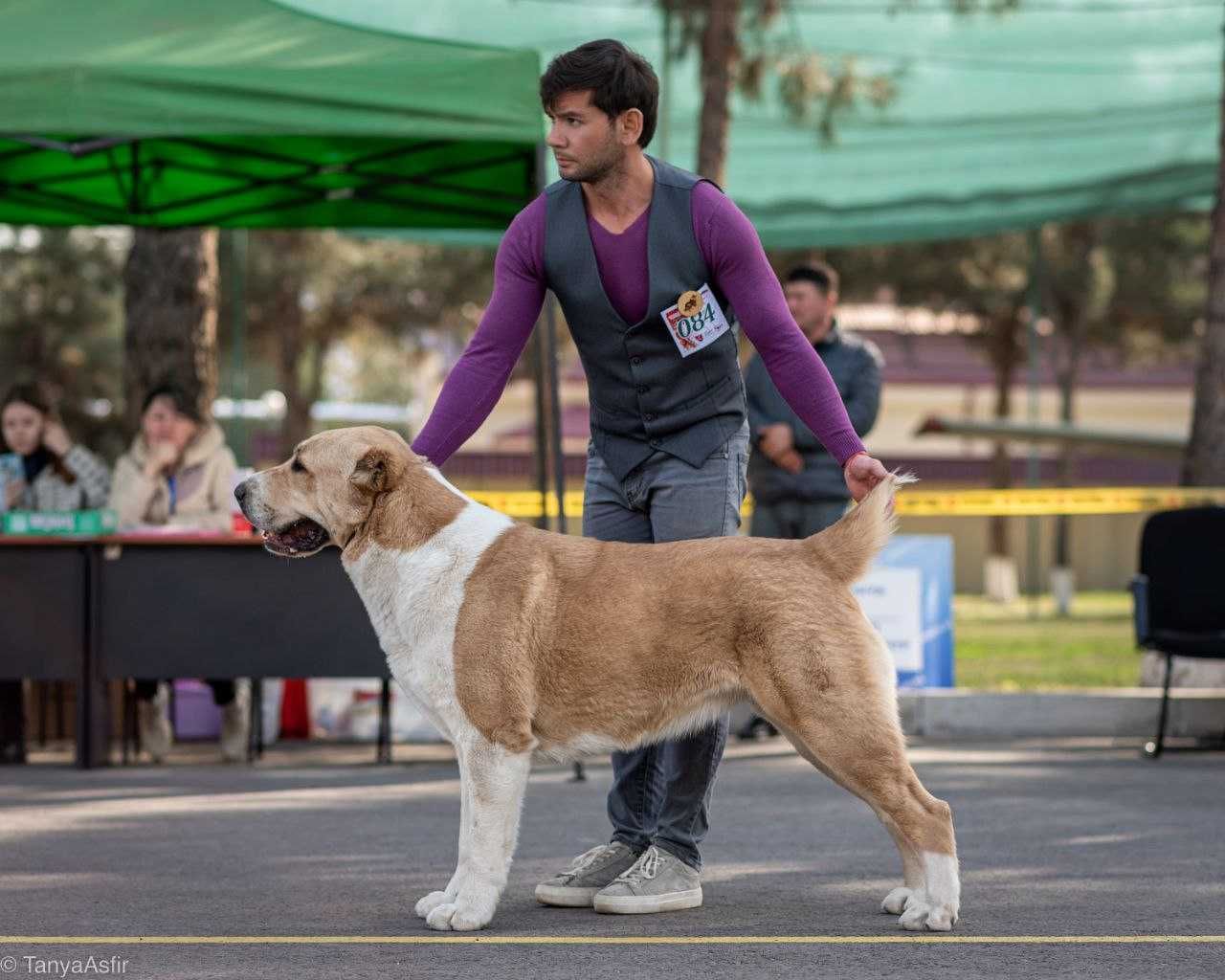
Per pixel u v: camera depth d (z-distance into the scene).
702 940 5.99
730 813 9.41
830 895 6.96
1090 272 41.22
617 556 6.25
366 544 6.38
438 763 12.20
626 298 6.61
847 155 21.67
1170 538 12.66
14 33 11.89
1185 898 6.85
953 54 20.86
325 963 5.63
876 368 12.56
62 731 14.00
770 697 5.98
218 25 12.05
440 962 5.64
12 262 41.38
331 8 16.80
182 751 13.10
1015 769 11.36
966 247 39.00
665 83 21.25
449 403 6.73
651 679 6.08
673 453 6.70
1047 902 6.76
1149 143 21.20
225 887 7.20
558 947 5.88
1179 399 57.88
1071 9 20.25
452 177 14.45
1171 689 14.48
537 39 18.58
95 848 8.28
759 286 6.54
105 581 11.76
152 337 16.86
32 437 12.77
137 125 11.20
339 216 15.66
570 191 6.68
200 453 12.73
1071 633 26.44
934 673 14.02
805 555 6.09
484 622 6.12
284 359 37.84
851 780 6.02
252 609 11.69
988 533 50.50
